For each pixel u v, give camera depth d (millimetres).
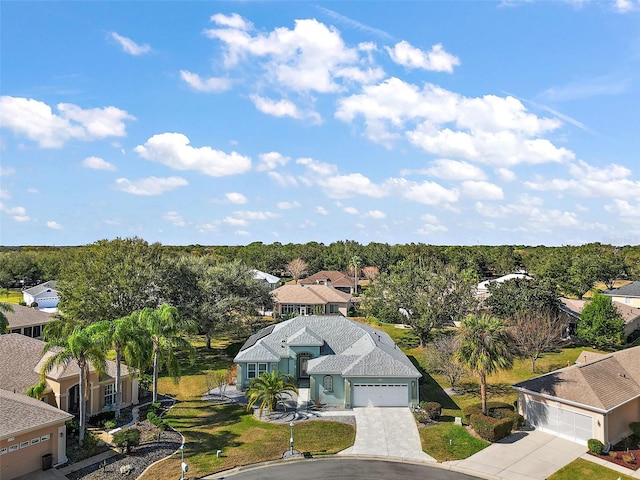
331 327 49219
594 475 28828
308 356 44938
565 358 54844
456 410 39844
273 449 32156
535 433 35281
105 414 36688
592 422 32781
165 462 29969
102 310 51406
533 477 28625
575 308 67688
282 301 81875
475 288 61906
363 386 40438
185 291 57312
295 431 35094
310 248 141875
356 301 91750
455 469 29641
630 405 35500
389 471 29250
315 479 28094
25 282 123250
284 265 134750
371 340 45344
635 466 30078
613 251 143500
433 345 51375
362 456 31359
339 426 36062
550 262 99438
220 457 30781
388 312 58906
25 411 28734
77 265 56094
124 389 40344
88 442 31609
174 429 35438
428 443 33250
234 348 60344
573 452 32062
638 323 71562
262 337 50281
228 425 36312
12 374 37375
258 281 65812
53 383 35812
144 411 39000
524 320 52906
